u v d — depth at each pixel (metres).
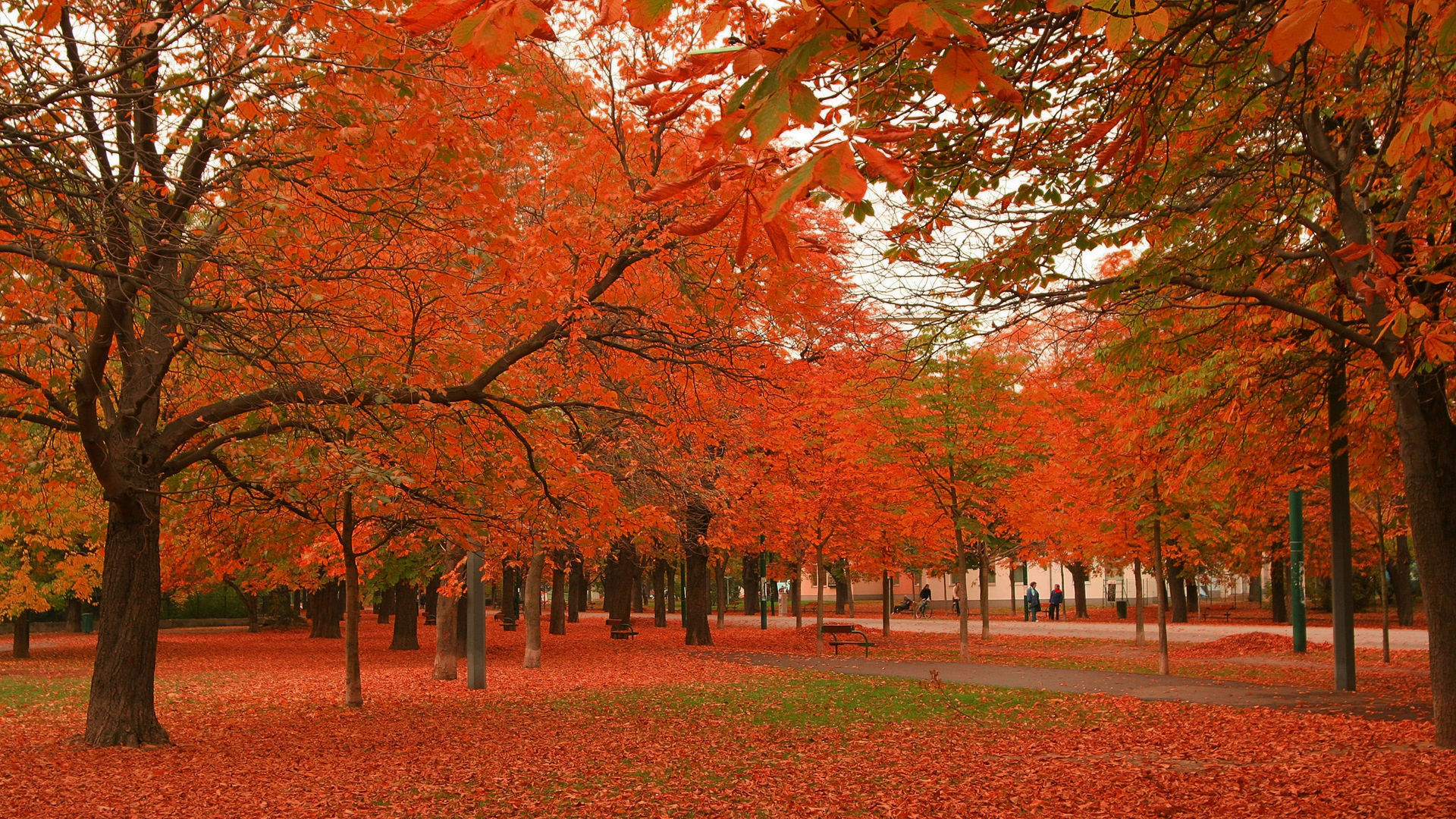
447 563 19.39
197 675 20.75
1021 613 56.75
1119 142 4.63
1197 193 8.51
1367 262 7.91
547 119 8.88
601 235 8.88
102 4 6.92
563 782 9.30
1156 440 14.10
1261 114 6.80
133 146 6.95
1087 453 18.86
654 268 9.32
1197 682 16.95
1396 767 8.22
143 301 9.27
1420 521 9.31
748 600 55.78
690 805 8.27
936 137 5.64
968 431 22.25
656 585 42.78
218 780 9.35
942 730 12.25
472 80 7.38
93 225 6.52
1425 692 14.42
